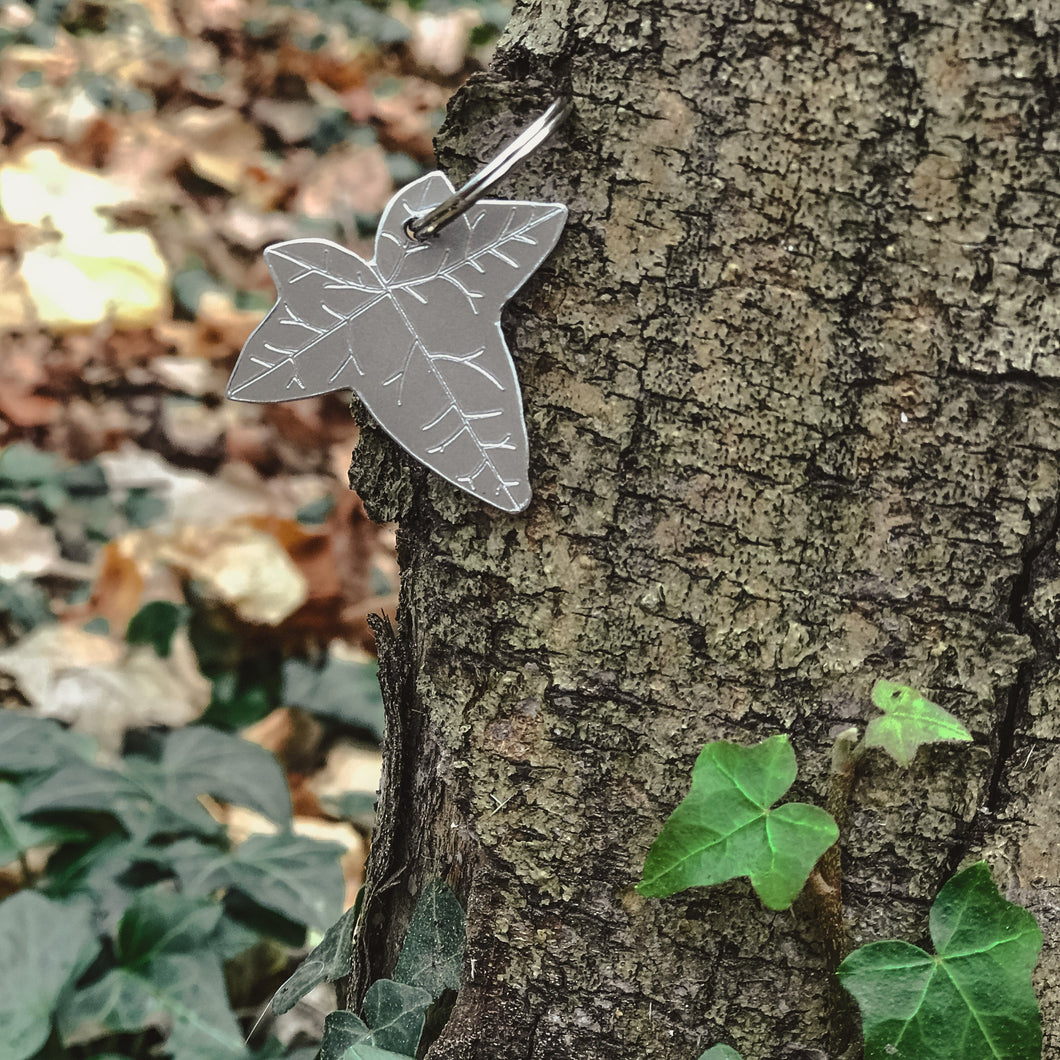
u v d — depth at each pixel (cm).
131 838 41
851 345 27
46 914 38
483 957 30
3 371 67
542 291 28
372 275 28
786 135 27
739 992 29
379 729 53
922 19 27
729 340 28
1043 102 27
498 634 29
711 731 28
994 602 28
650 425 28
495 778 29
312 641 57
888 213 27
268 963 41
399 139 98
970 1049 27
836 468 28
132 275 74
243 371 28
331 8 110
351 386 28
